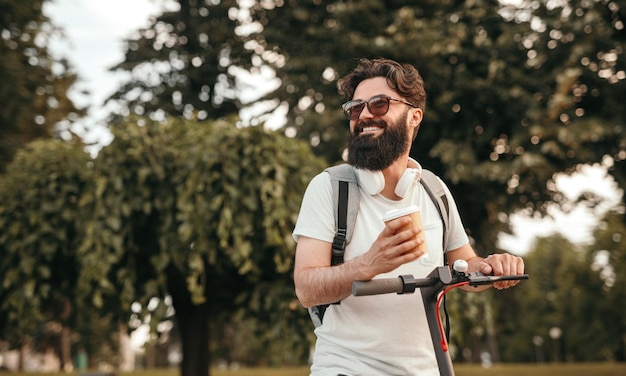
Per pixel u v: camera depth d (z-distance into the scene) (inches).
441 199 80.1
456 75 404.8
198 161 240.5
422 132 420.8
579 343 1445.6
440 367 66.8
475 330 269.0
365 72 76.3
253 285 255.8
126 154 242.8
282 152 245.9
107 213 238.2
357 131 75.4
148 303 245.3
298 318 246.8
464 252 82.9
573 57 387.9
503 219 459.8
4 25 503.5
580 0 398.9
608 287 1328.7
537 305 1911.9
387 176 76.4
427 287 68.1
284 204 242.7
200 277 255.1
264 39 463.5
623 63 398.0
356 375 72.8
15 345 285.1
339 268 67.3
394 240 62.8
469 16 426.0
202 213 236.4
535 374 635.5
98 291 235.6
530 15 426.3
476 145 414.0
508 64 410.9
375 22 420.8
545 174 386.3
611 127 378.6
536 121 389.7
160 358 1379.2
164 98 506.6
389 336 73.1
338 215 74.7
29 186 252.8
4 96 471.8
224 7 514.3
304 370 698.2
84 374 372.8
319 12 463.8
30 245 251.1
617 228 1175.6
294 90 444.5
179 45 532.7
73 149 264.4
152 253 252.2
